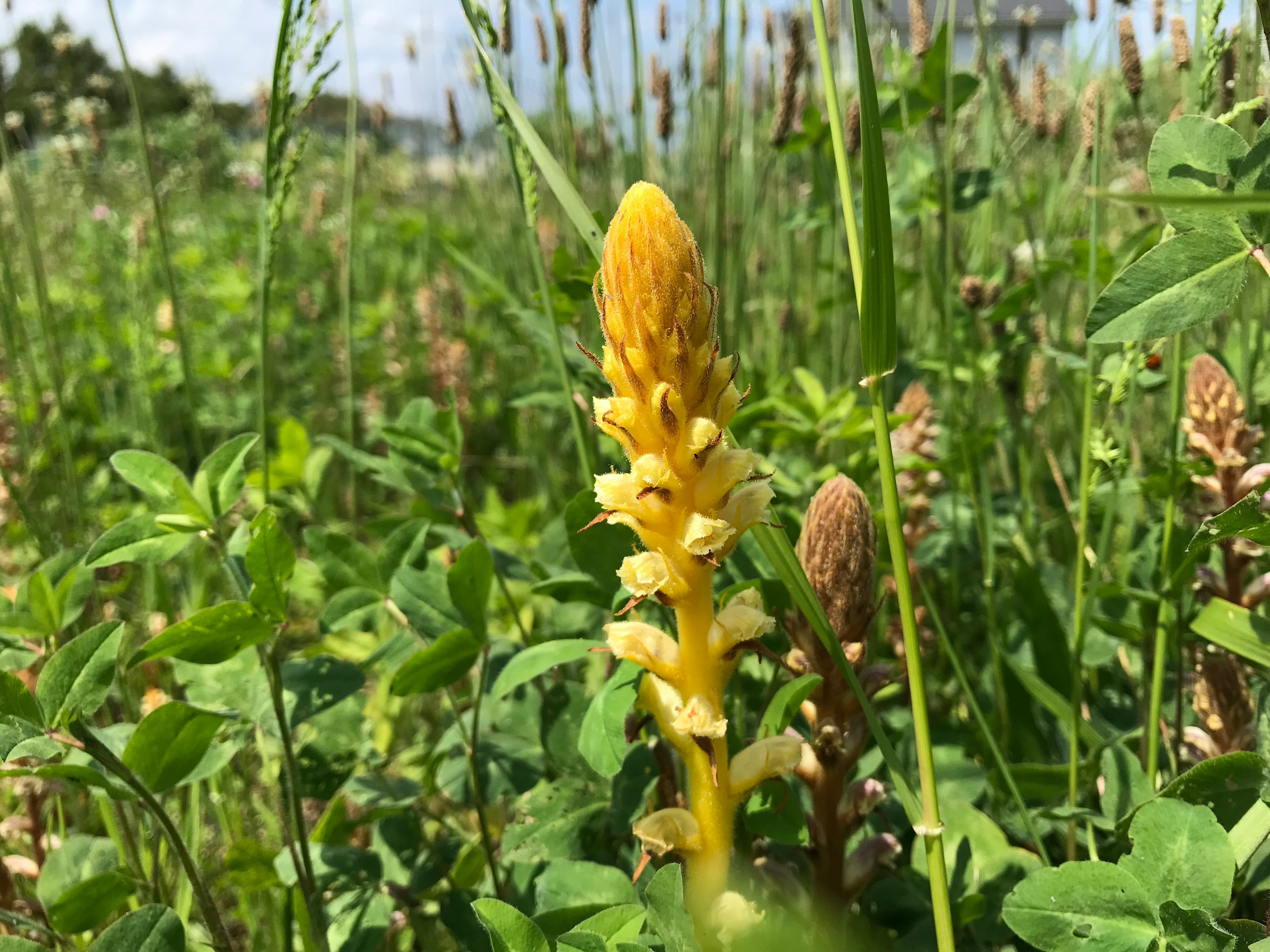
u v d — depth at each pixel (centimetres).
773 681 31
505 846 29
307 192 153
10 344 55
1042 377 51
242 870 28
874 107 19
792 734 21
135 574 56
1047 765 35
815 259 69
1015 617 44
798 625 25
